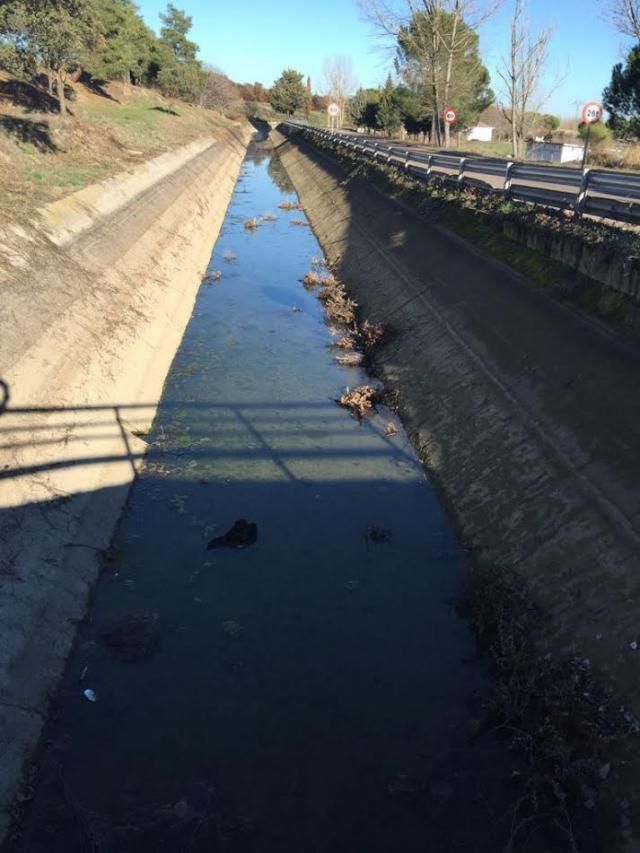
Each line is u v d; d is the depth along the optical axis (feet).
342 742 18.15
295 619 22.54
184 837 15.74
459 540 26.23
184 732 18.48
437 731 18.42
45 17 58.34
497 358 33.42
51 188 53.67
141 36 169.48
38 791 16.88
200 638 21.75
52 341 34.35
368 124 193.36
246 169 158.30
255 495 29.48
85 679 20.17
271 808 16.46
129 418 34.81
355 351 46.50
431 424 33.94
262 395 39.65
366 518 27.89
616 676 17.42
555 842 15.28
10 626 19.86
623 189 32.27
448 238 48.65
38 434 28.04
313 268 68.64
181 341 48.39
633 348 25.95
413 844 15.56
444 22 117.91
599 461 23.54
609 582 19.66
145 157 88.07
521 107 120.16
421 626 22.17
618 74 88.17
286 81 298.56
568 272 33.30
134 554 25.77
